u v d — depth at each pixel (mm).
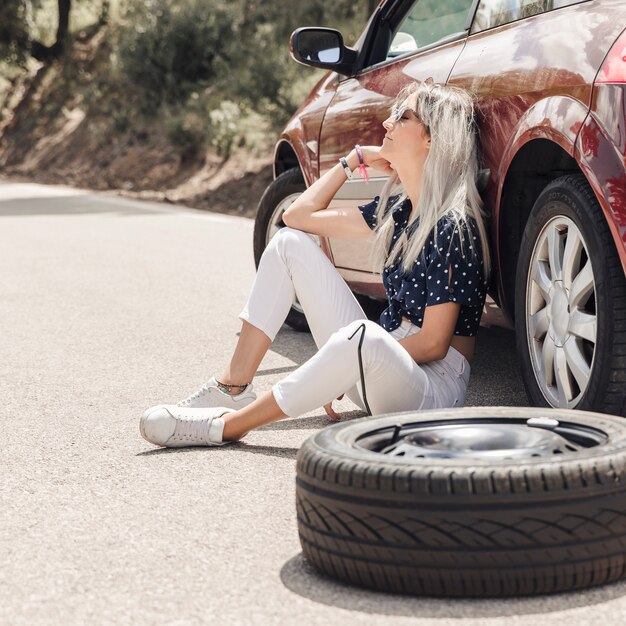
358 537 2123
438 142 3230
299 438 3377
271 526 2588
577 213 2998
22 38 25359
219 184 15570
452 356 3266
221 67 17562
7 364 4707
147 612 2113
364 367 2953
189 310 6035
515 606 2072
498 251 3400
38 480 3031
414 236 3230
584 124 2906
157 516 2684
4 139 24453
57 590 2240
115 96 21719
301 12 15578
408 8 4426
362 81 4547
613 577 2123
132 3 22766
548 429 2404
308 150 4891
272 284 3377
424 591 2102
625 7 2975
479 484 2029
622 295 2879
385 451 2322
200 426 3238
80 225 11258
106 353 4891
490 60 3457
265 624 2041
